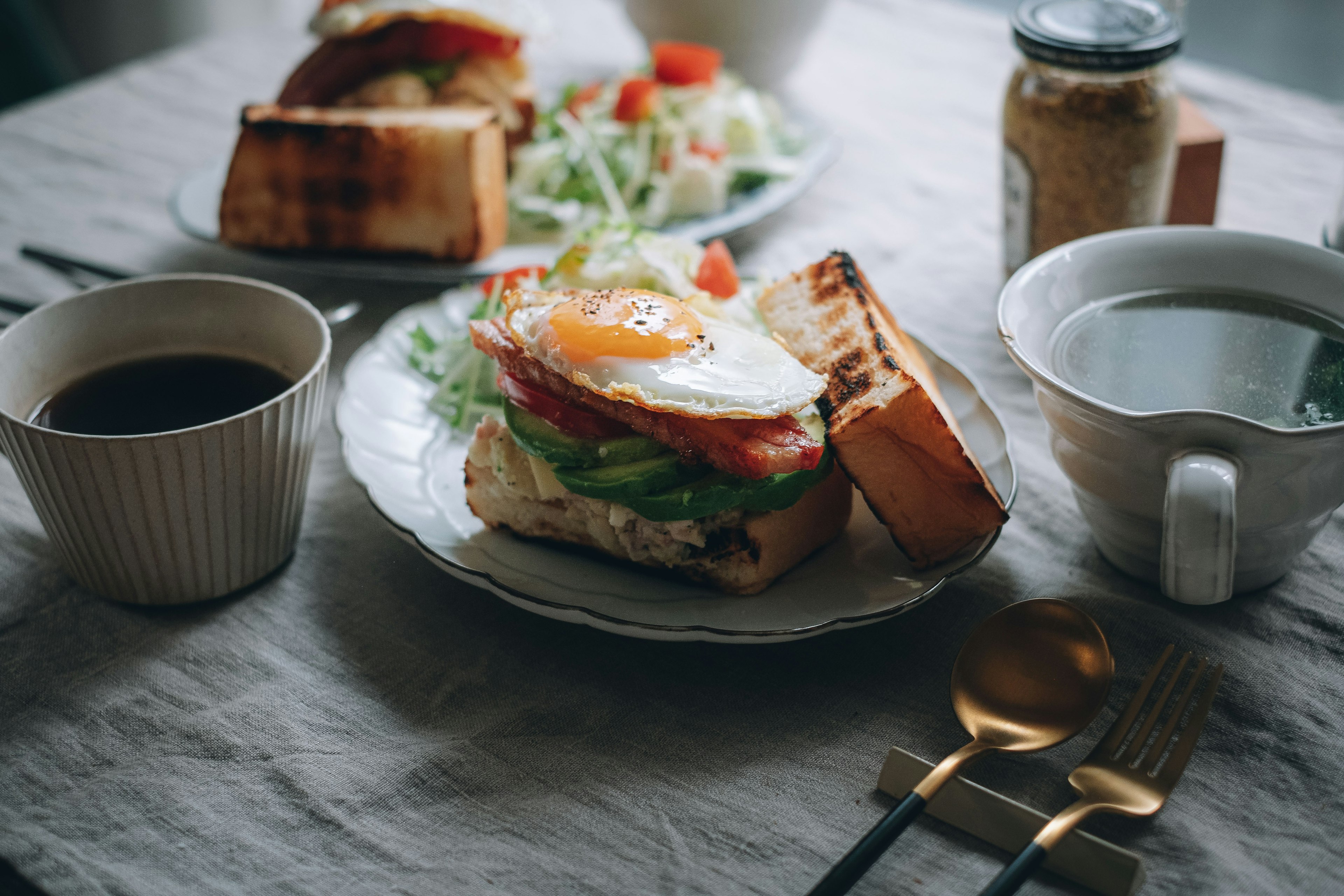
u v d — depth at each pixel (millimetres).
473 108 719
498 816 453
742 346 493
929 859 437
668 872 438
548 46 911
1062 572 521
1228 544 439
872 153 778
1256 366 489
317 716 480
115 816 455
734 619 484
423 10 712
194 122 822
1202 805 449
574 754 469
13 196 746
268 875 441
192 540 498
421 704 484
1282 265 508
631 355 480
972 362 620
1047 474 561
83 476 476
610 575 504
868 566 505
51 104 845
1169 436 454
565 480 490
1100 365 494
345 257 667
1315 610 500
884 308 565
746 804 454
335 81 719
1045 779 453
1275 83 1207
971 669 471
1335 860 436
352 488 565
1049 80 601
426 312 606
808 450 476
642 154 729
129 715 481
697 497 480
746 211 682
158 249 705
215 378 532
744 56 808
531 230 708
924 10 965
